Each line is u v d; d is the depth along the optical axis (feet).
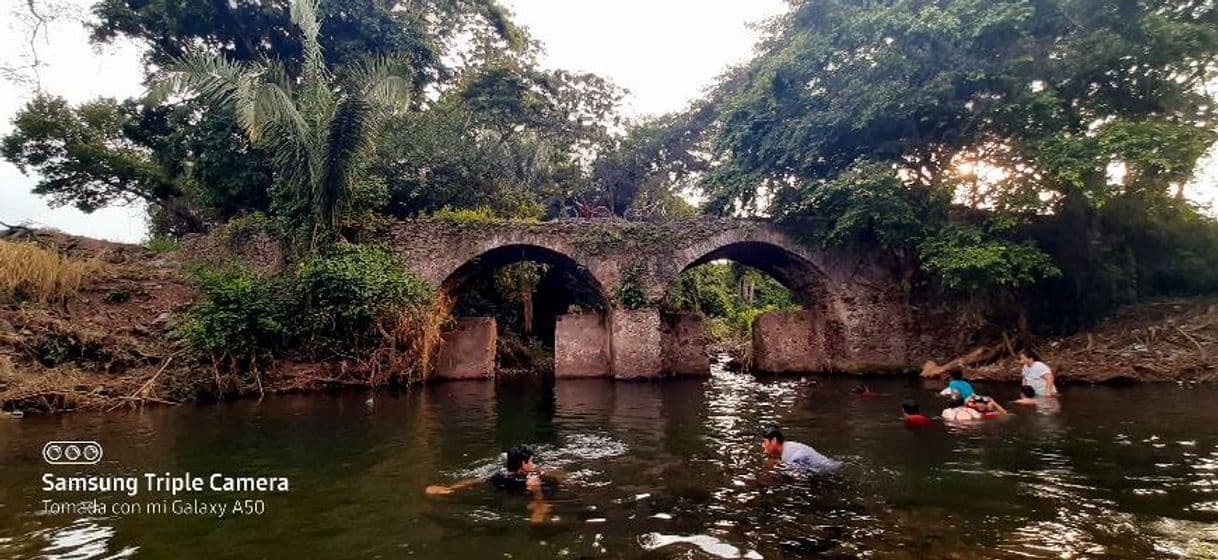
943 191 54.08
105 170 85.76
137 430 31.40
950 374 55.31
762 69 61.87
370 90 51.37
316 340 48.44
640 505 19.21
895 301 61.62
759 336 66.90
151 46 70.44
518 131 86.48
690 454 26.08
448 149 69.82
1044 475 22.00
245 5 68.08
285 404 40.81
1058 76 50.78
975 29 48.49
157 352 43.75
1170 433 28.71
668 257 59.11
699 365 62.59
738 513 18.43
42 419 34.76
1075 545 15.70
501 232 57.57
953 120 54.54
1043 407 36.65
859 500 19.58
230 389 43.88
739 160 63.46
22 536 16.78
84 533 17.03
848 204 57.06
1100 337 54.34
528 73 89.40
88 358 42.22
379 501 19.76
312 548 15.94
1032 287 58.70
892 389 48.49
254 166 62.64
